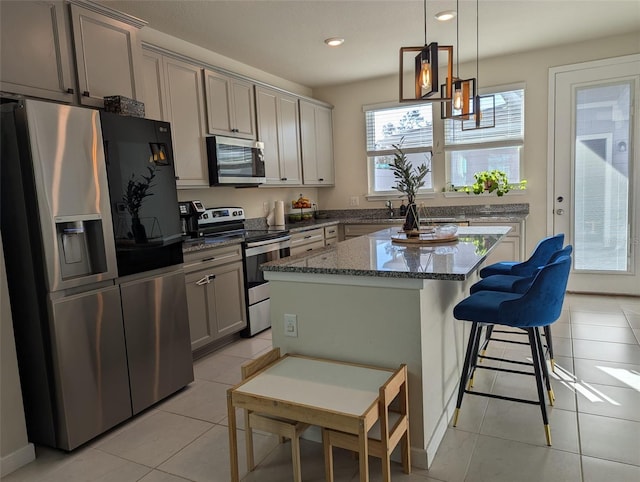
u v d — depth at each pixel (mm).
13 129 1989
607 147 4430
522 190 4805
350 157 5711
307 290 2057
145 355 2492
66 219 2064
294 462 1751
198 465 2004
